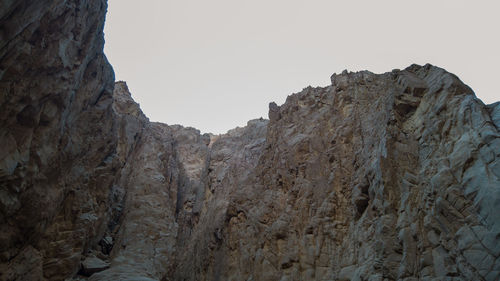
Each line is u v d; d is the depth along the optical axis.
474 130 14.70
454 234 13.47
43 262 21.42
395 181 17.50
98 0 20.33
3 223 16.20
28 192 17.22
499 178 12.71
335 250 21.75
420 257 14.62
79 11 17.97
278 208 27.77
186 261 39.03
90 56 22.05
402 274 14.81
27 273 18.86
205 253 34.44
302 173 27.30
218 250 32.72
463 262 12.66
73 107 21.25
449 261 13.38
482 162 13.56
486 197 12.66
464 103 15.94
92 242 32.91
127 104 50.56
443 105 17.00
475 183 13.32
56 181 20.42
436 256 13.97
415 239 15.25
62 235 23.06
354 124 25.89
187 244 41.94
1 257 16.64
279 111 35.19
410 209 16.03
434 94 18.02
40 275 20.16
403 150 17.91
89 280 28.44
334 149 25.92
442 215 14.12
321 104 31.27
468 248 12.59
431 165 16.02
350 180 23.80
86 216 25.66
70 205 23.86
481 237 12.39
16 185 15.80
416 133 18.00
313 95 32.78
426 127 17.48
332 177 24.67
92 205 27.23
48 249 21.94
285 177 28.70
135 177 45.28
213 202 39.81
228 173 41.47
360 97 27.27
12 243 17.16
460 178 14.05
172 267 39.62
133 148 47.38
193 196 49.16
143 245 38.47
